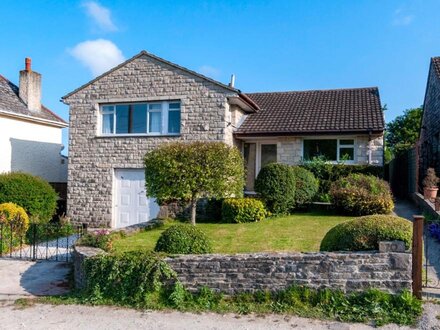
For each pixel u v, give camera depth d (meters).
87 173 17.42
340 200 13.52
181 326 6.02
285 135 16.75
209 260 7.05
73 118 17.73
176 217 15.38
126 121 17.20
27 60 20.77
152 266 7.14
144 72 16.89
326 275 6.64
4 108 18.77
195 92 16.22
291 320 6.12
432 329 5.57
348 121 16.66
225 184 12.95
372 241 6.83
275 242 9.71
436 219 11.09
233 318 6.27
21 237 11.98
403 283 6.40
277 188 13.72
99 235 9.51
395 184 20.02
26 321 6.38
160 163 12.74
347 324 5.93
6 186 14.78
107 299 7.19
